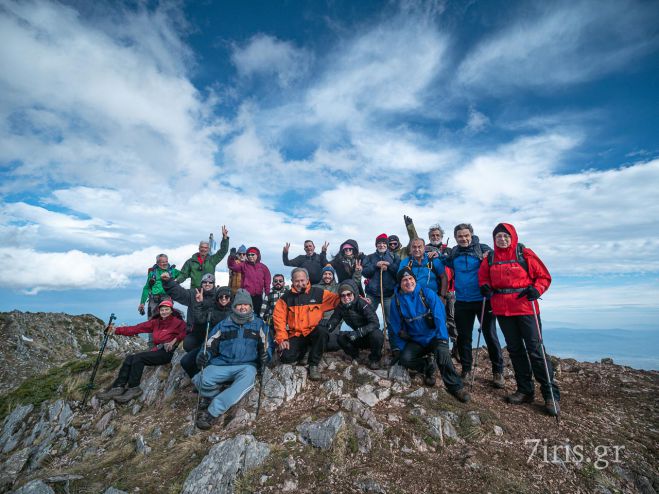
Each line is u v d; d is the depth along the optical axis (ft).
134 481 16.01
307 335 23.03
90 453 20.33
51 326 80.38
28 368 63.62
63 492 16.28
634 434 17.74
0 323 74.28
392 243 30.86
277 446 16.44
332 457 15.64
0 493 19.54
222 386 20.71
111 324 28.60
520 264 19.77
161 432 19.83
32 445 24.07
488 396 20.99
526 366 20.20
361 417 17.95
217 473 15.25
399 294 22.18
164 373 26.09
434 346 20.79
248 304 21.34
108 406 24.68
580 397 22.06
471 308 22.45
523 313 19.52
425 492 13.66
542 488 14.08
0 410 30.12
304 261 33.68
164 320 27.71
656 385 23.25
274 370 22.67
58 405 26.37
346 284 22.77
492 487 13.80
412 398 19.67
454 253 23.59
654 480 14.79
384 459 15.51
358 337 22.43
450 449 16.26
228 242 37.22
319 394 20.63
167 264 34.65
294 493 14.10
